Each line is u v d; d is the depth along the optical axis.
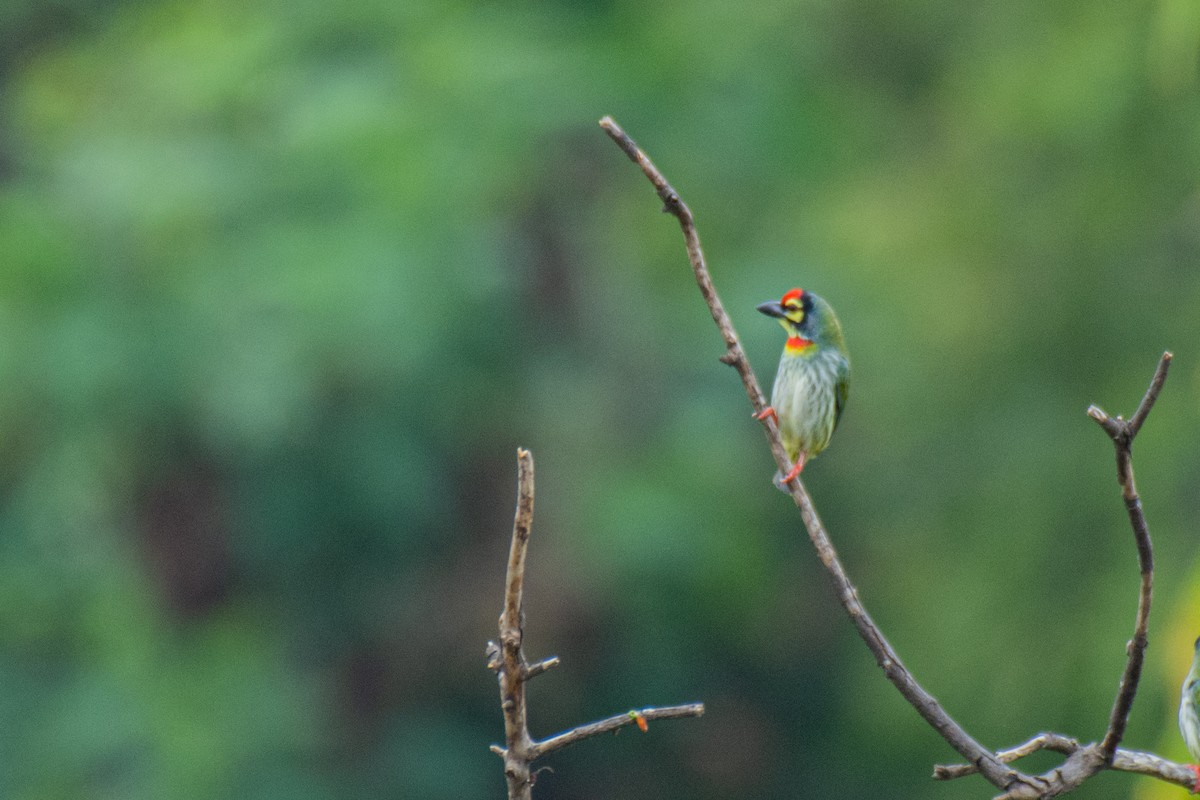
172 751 16.62
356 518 16.23
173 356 15.05
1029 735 15.88
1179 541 14.49
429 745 17.70
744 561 18.06
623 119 17.61
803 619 19.62
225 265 15.12
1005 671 15.90
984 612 16.23
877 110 18.86
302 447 15.84
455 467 17.33
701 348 18.17
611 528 17.17
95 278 15.38
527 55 16.48
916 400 17.52
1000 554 16.20
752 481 18.69
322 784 16.95
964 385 16.88
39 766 17.22
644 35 18.09
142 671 17.11
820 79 18.84
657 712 4.30
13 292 15.10
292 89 16.16
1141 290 15.10
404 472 15.95
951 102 17.20
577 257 18.06
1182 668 6.63
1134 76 14.02
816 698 19.75
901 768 18.62
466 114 15.95
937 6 17.97
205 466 16.27
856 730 18.73
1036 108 14.84
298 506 16.05
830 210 18.64
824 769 19.86
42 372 14.95
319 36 16.52
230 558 16.80
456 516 17.44
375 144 15.38
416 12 16.64
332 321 14.65
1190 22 10.88
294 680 17.23
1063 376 15.94
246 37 16.41
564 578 17.48
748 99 18.16
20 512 17.36
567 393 17.59
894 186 18.08
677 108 18.03
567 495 17.44
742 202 18.89
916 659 17.12
